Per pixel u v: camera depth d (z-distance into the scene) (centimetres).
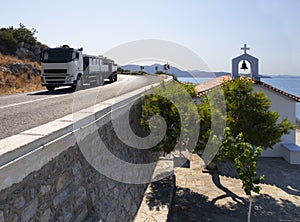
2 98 1116
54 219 367
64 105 866
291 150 1241
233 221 757
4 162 270
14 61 2648
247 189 703
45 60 1555
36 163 324
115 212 586
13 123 575
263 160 1302
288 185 1007
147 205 743
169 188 869
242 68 1502
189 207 826
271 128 922
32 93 1380
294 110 1293
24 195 304
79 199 446
